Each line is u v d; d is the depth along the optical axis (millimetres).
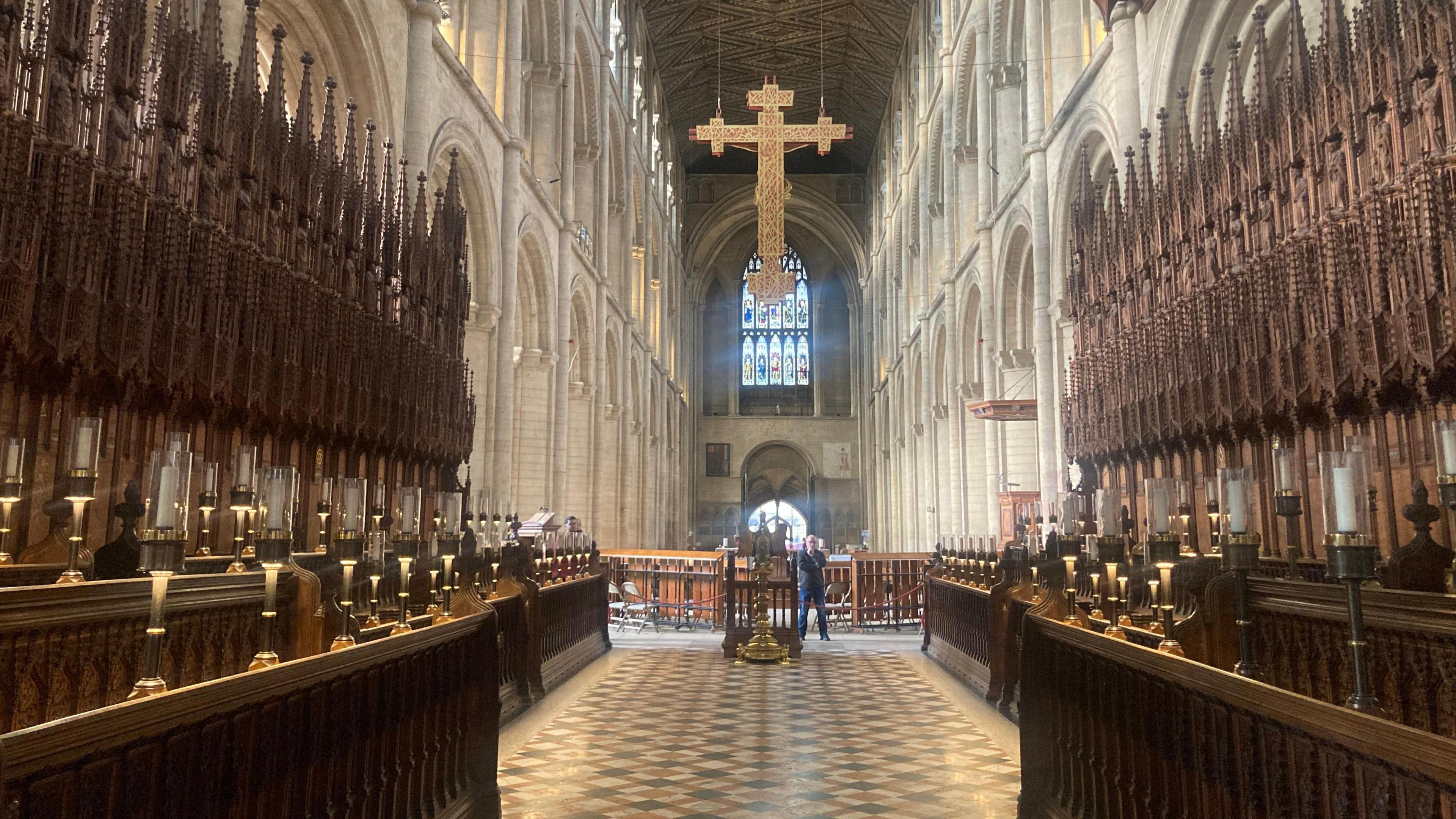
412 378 13383
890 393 45406
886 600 22516
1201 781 4133
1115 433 14297
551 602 12672
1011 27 24281
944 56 31094
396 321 13023
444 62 16953
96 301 7457
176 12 8633
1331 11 9594
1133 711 4918
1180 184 12484
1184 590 7734
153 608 3854
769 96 29734
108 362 7617
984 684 11867
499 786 7285
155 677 3777
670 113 47781
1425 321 8023
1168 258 12781
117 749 2848
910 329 39344
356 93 14883
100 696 4754
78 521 5562
